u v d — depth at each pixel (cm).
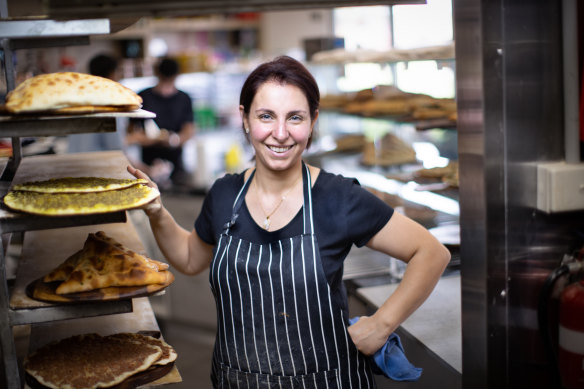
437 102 276
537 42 163
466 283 179
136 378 151
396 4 195
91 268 152
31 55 438
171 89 518
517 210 170
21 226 140
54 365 154
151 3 159
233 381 180
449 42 241
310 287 169
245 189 180
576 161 167
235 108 663
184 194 426
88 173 187
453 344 200
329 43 423
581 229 175
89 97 142
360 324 175
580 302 167
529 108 165
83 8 154
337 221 170
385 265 273
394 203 299
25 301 149
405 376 179
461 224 178
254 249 173
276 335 173
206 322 436
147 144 508
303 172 177
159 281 152
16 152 231
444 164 282
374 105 343
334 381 174
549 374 181
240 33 686
